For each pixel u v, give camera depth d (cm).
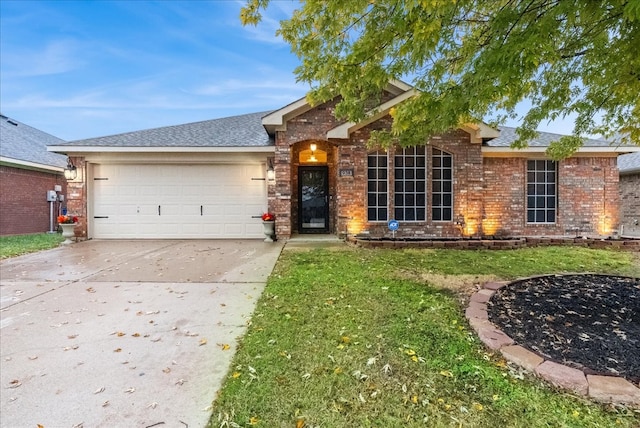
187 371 264
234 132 1106
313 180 1080
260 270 581
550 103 513
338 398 225
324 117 903
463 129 888
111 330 340
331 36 445
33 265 627
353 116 520
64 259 682
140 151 940
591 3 284
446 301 405
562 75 469
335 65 443
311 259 657
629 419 201
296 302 409
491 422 201
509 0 353
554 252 733
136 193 982
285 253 728
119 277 539
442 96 398
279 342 305
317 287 467
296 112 900
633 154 1443
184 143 961
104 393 237
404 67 429
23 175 1272
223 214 993
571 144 614
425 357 275
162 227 985
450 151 900
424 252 735
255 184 991
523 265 604
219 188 993
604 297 417
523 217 981
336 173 964
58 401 228
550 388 232
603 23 349
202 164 988
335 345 298
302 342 304
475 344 296
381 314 367
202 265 622
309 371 257
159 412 216
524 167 981
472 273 544
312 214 1082
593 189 993
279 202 924
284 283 489
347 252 734
